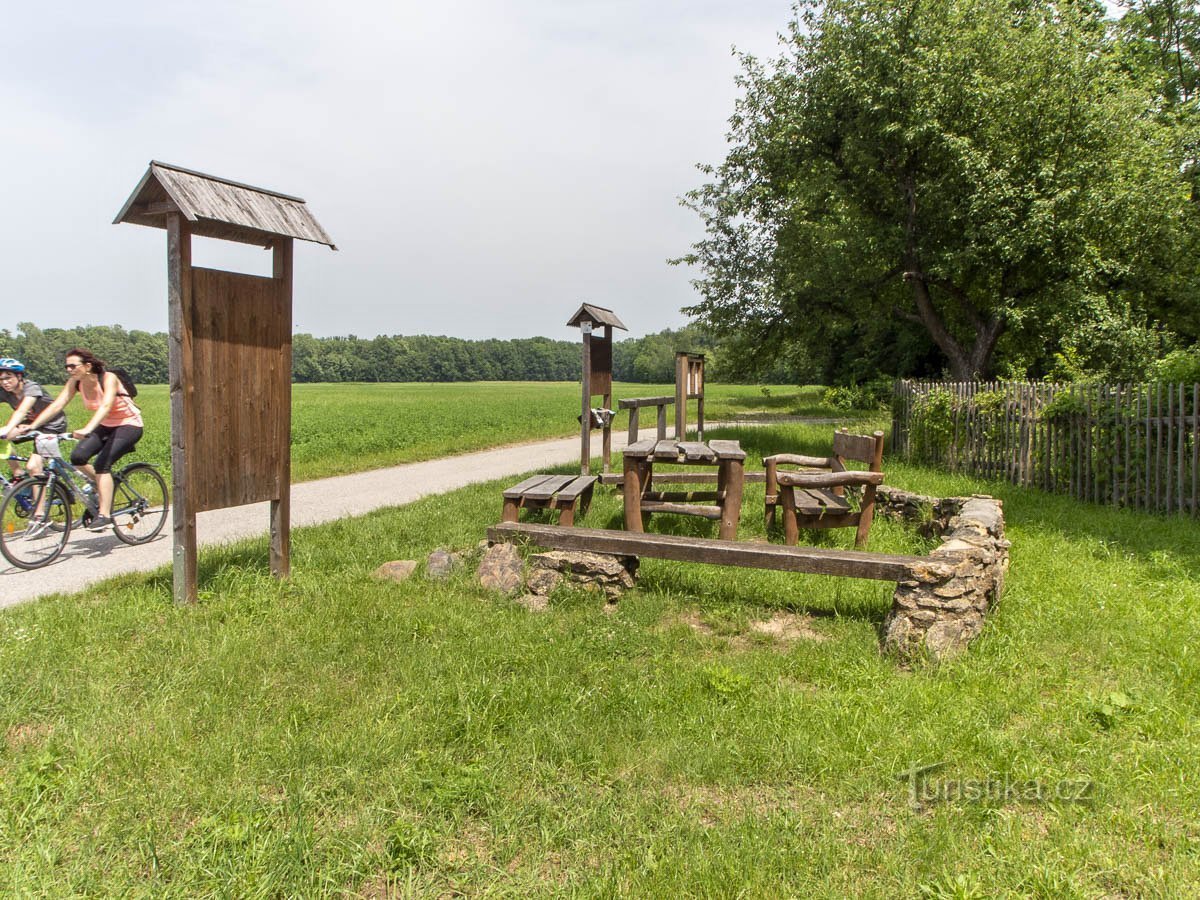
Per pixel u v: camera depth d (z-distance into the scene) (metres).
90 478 7.18
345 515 9.09
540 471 12.92
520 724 3.50
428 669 4.09
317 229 5.81
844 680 4.05
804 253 17.17
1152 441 8.98
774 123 17.58
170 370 4.99
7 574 6.40
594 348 10.69
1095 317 16.39
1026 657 4.31
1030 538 7.20
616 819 2.81
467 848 2.70
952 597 4.36
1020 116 14.87
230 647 4.38
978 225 15.05
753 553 4.93
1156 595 5.43
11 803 2.89
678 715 3.61
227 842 2.66
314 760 3.21
